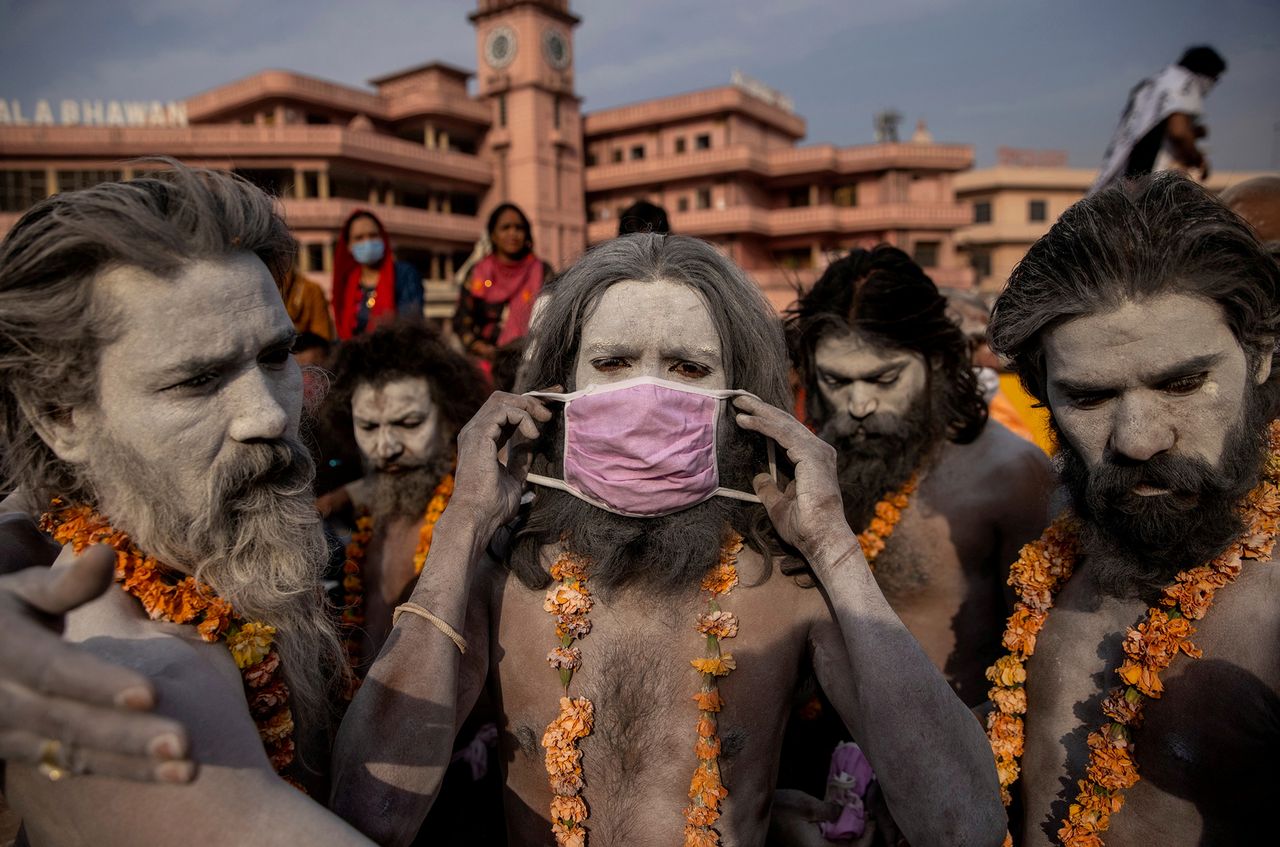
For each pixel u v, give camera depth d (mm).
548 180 34688
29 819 1131
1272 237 2518
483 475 1649
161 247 1124
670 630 1708
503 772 1748
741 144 34406
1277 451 1523
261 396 1234
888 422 2701
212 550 1241
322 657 1587
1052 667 1727
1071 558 1812
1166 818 1487
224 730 1065
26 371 1169
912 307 2652
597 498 1725
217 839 1000
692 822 1569
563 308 1804
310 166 29625
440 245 33094
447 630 1471
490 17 34969
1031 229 39406
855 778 2139
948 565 2666
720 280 1781
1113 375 1410
